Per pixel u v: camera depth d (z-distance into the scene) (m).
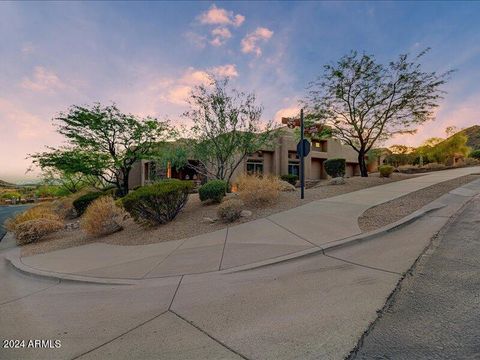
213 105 11.06
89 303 3.08
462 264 3.13
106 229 7.11
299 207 7.25
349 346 1.96
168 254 4.63
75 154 13.26
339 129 15.02
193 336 2.26
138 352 2.11
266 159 21.86
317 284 3.00
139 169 25.30
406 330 2.07
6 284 4.04
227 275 3.52
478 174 12.90
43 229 7.59
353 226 5.11
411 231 4.64
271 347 2.03
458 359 1.74
